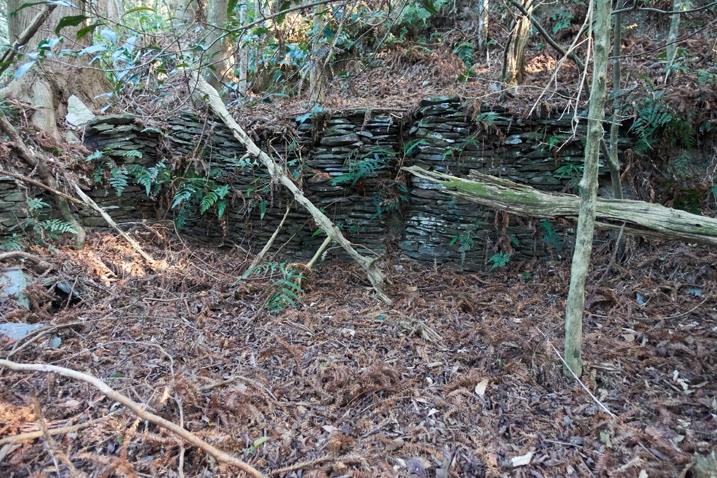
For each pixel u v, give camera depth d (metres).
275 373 2.54
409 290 3.96
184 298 3.46
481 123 4.41
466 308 3.60
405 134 4.80
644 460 1.86
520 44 4.78
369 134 4.73
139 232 4.40
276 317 3.31
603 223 2.97
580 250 2.39
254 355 2.74
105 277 3.62
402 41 6.56
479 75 5.77
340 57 6.05
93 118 4.66
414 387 2.43
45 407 2.04
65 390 2.19
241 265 4.29
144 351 2.67
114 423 1.93
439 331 3.16
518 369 2.59
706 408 2.23
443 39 6.73
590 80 4.42
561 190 4.36
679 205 4.23
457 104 4.49
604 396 2.35
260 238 4.86
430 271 4.50
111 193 4.47
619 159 4.33
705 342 2.76
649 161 4.34
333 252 4.75
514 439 2.05
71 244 3.95
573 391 2.39
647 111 4.13
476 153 4.52
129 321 3.04
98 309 3.16
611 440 2.02
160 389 2.19
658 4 5.99
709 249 3.74
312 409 2.22
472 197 3.40
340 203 4.80
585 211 2.35
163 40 5.01
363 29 6.05
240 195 4.76
